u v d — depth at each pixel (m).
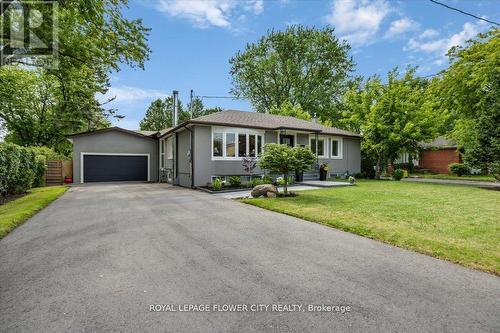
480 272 3.39
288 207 7.71
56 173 17.94
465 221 5.99
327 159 19.27
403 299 2.74
